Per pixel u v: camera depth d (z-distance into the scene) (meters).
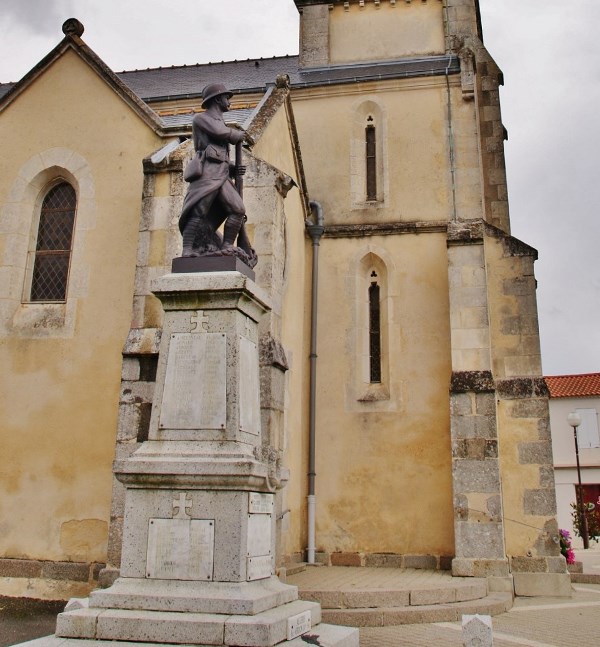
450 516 14.50
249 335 7.05
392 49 19.14
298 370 15.26
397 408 15.33
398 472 14.99
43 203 12.84
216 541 6.03
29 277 12.44
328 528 14.99
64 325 11.80
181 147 11.62
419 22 19.23
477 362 13.88
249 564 6.10
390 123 17.36
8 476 11.27
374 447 15.22
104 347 11.59
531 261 15.12
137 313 10.88
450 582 11.82
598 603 12.46
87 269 12.02
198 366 6.62
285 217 14.33
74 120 12.77
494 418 13.33
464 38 18.78
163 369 6.68
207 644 5.58
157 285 6.80
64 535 10.88
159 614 5.80
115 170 12.41
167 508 6.16
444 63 18.34
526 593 13.31
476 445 13.27
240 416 6.52
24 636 8.39
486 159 17.67
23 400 11.56
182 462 6.18
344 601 10.42
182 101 19.64
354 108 17.72
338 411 15.59
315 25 19.50
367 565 14.60
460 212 16.41
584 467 42.75
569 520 42.25
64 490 11.05
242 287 6.66
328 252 16.58
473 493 13.05
